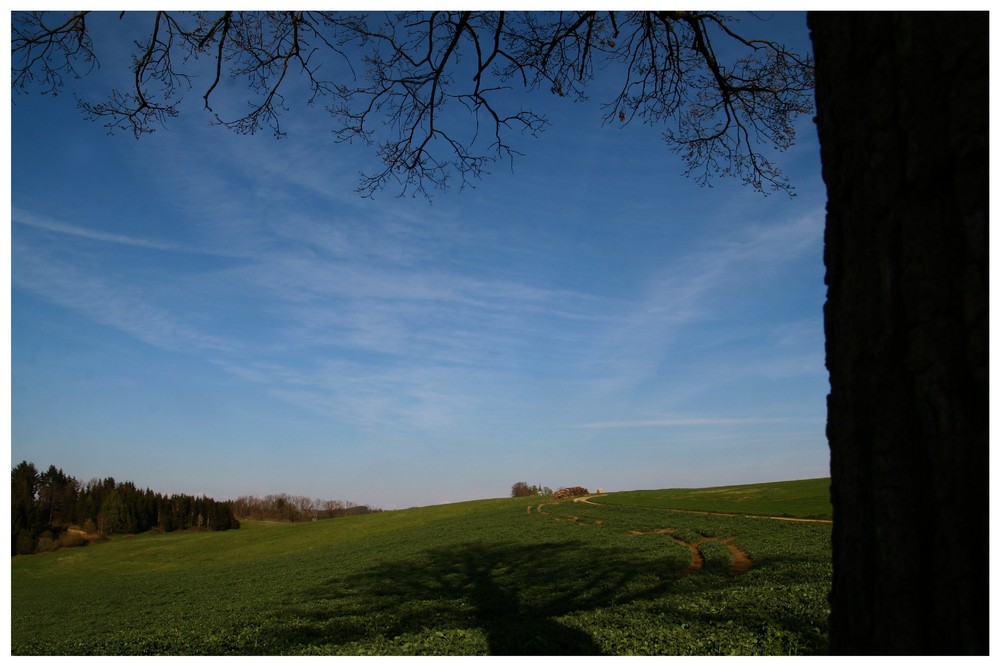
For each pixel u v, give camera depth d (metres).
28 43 6.57
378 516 89.94
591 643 9.27
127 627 20.88
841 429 2.23
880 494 2.00
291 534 76.62
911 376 1.92
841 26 2.31
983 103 1.81
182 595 31.38
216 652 13.59
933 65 1.95
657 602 13.20
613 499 84.12
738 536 33.28
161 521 108.62
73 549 81.38
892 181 2.02
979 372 1.75
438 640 10.35
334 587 26.39
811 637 9.01
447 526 60.22
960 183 1.84
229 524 114.88
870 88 2.14
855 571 2.13
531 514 66.19
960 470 1.78
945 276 1.86
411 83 7.34
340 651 10.17
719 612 11.41
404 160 7.75
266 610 21.11
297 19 6.88
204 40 7.04
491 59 7.10
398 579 26.75
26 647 16.94
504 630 10.85
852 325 2.18
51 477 104.25
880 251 2.05
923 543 1.87
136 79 7.00
